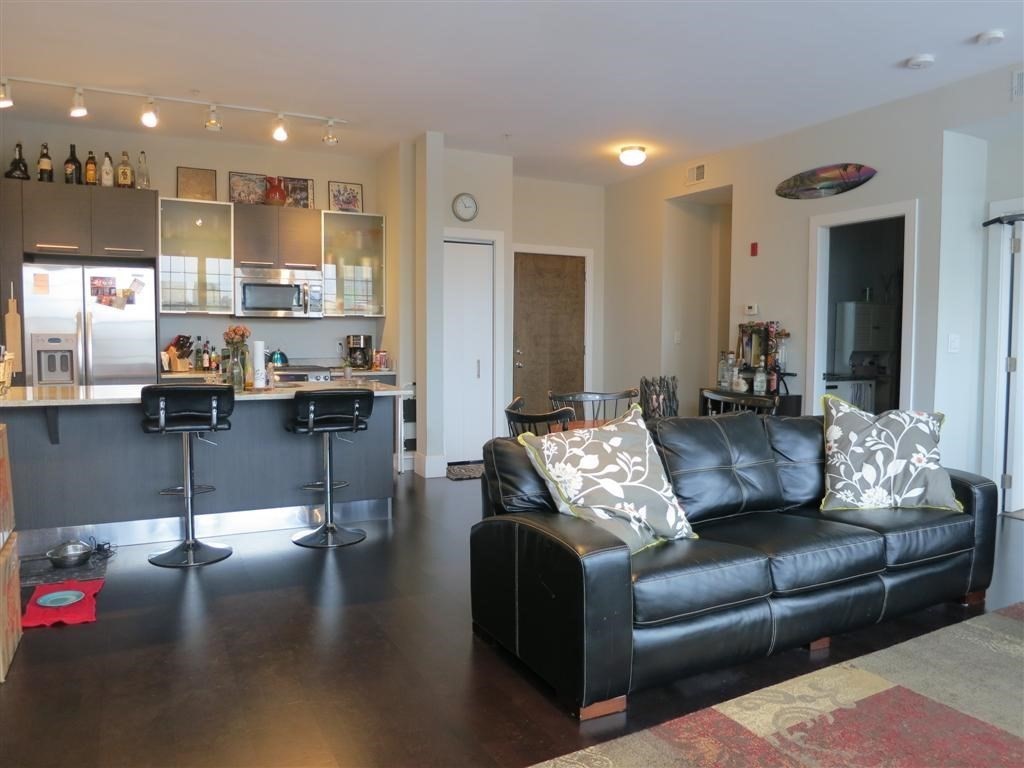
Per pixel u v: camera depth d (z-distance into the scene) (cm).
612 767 196
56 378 536
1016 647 271
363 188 668
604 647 219
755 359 581
